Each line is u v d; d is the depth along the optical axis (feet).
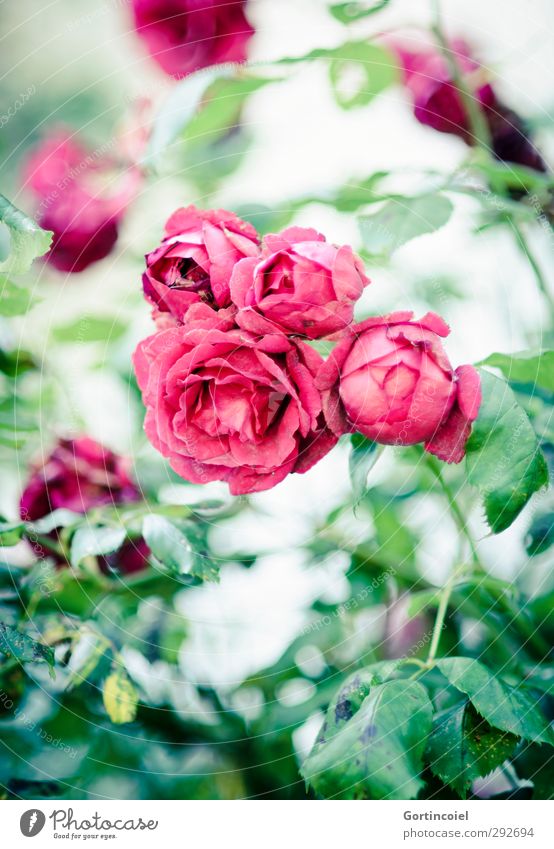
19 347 1.88
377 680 1.62
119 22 2.01
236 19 1.87
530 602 1.81
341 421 1.53
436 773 1.59
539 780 1.73
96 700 1.84
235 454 1.51
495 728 1.61
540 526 1.81
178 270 1.56
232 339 1.48
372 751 1.53
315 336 1.50
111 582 1.84
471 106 1.87
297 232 1.53
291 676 1.87
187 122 1.73
